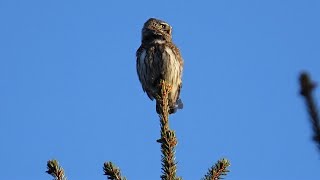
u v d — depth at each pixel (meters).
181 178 8.09
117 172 8.00
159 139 8.31
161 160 8.21
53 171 7.73
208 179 7.92
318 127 4.28
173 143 8.25
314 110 4.22
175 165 8.19
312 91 4.02
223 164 7.94
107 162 8.04
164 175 8.12
